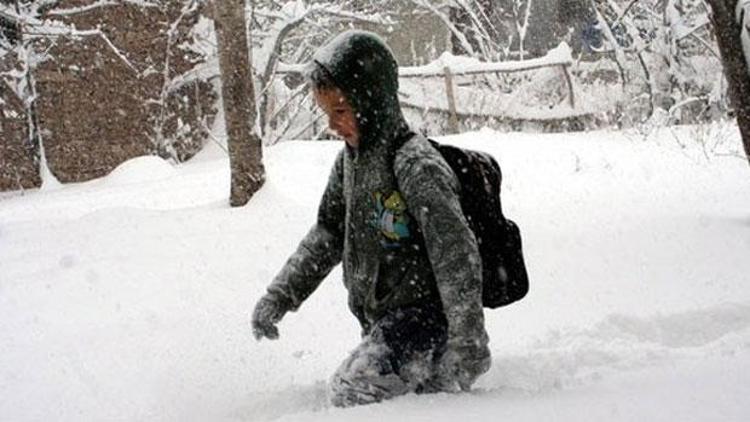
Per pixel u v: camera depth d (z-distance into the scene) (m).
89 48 15.48
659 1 17.98
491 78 19.05
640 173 10.65
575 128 18.33
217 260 6.50
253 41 16.41
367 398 2.76
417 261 2.84
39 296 5.60
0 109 14.73
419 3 21.72
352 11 19.22
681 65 17.59
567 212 8.23
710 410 2.25
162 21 16.23
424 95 18.59
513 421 2.29
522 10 22.94
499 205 2.92
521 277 2.94
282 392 3.42
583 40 22.64
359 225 2.91
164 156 16.30
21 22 14.23
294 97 16.95
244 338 4.51
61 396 3.62
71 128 15.32
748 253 6.02
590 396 2.52
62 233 7.79
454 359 2.64
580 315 4.73
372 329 2.88
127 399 3.51
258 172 9.09
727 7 7.35
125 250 6.92
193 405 3.35
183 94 16.73
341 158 3.17
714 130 14.24
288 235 7.39
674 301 4.86
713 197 8.55
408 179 2.74
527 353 3.81
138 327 4.74
